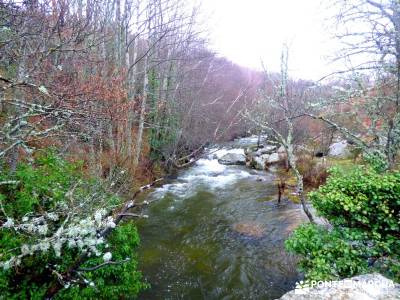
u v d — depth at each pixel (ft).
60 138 18.56
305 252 14.17
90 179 18.74
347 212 14.03
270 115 48.93
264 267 22.24
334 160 44.86
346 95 20.15
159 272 21.43
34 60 15.78
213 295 19.10
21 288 11.41
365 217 13.30
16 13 14.53
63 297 12.17
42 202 13.62
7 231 11.39
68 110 13.61
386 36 18.34
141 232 28.04
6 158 14.67
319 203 14.90
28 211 12.31
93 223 10.64
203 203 37.27
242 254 24.26
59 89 15.52
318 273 12.37
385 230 13.46
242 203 37.17
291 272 21.35
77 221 11.10
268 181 47.65
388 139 18.94
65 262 12.28
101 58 26.96
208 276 21.17
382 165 18.57
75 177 16.81
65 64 19.63
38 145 18.54
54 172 15.93
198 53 59.77
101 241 10.79
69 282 11.14
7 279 10.80
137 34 37.27
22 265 11.35
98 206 13.70
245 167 60.08
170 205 36.14
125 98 28.14
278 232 28.02
